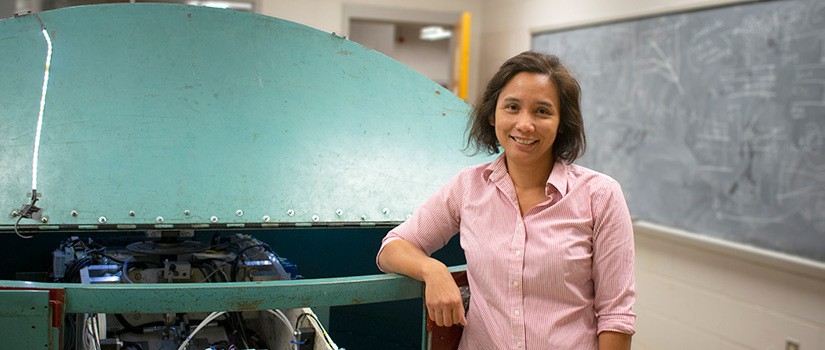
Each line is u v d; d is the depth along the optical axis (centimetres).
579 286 111
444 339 123
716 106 305
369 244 209
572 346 109
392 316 207
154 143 141
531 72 112
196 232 201
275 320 147
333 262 213
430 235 127
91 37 149
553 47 460
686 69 324
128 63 149
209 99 150
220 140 146
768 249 279
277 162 147
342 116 160
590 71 410
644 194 358
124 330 148
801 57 261
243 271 154
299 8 553
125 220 131
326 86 163
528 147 111
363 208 148
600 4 402
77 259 151
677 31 330
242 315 160
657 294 346
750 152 286
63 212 128
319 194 146
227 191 140
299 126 154
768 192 278
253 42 162
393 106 167
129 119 142
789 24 267
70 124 138
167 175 138
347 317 214
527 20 503
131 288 105
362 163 154
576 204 111
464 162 165
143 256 159
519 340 111
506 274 112
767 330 278
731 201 297
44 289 102
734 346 296
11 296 100
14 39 144
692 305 321
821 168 253
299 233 211
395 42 1100
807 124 259
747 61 287
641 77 359
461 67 530
